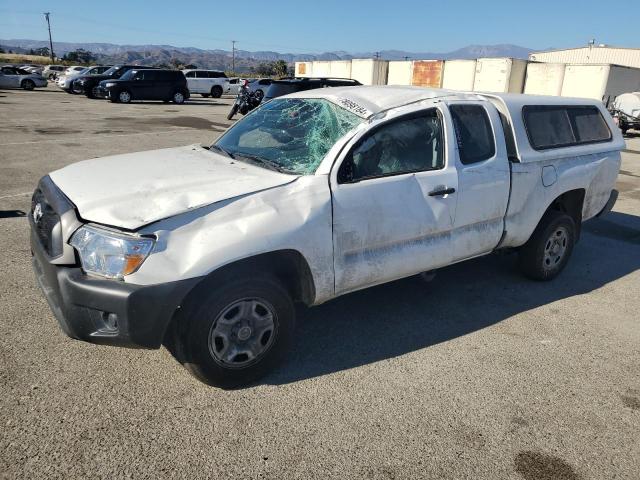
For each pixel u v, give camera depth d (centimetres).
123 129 1460
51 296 287
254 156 362
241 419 277
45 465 237
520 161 418
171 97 2573
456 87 3322
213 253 269
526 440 272
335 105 366
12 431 257
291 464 247
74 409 276
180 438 260
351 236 321
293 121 380
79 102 2395
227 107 2497
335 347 356
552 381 327
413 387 313
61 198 295
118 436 259
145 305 259
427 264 371
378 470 246
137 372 313
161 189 295
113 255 261
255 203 289
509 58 2947
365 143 333
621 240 641
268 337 307
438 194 361
